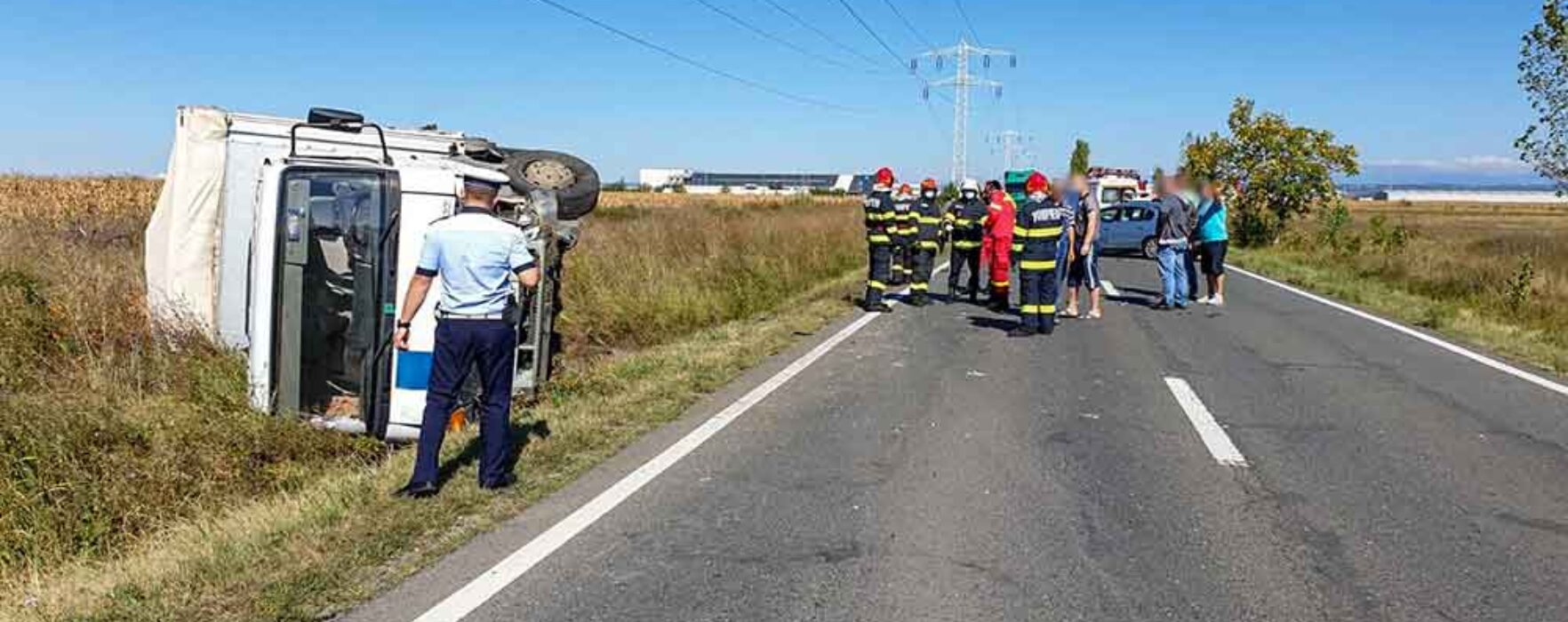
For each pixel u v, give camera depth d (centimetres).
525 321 916
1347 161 3609
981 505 617
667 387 943
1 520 686
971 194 1725
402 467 682
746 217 2914
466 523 573
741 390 948
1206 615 467
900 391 952
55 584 569
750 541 552
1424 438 791
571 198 1041
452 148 1068
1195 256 1747
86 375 914
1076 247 1501
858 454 728
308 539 539
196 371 917
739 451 734
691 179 12612
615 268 1514
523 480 655
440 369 621
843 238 2720
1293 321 1499
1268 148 3619
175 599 470
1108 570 518
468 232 621
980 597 483
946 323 1422
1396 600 485
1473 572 520
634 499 620
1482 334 1356
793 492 638
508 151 1113
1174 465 710
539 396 931
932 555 534
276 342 828
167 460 764
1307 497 640
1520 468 708
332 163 832
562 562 519
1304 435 796
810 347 1207
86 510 711
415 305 624
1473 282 1936
